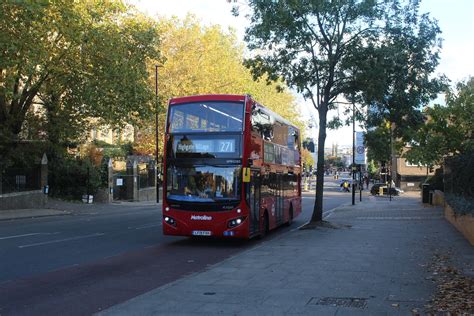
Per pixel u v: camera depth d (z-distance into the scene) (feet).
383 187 194.29
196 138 49.78
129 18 95.76
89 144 146.82
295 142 78.79
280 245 48.03
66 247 46.06
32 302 25.43
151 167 164.25
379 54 60.34
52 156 122.11
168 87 145.48
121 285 29.99
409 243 48.73
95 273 33.73
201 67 151.74
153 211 104.83
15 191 96.43
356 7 61.05
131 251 44.96
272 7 62.90
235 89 160.97
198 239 55.11
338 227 65.72
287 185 71.05
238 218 48.24
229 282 29.60
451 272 32.32
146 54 95.76
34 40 76.64
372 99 64.03
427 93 65.05
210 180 48.88
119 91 90.27
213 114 49.75
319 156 68.44
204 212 48.55
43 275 32.60
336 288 27.68
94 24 85.20
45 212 91.20
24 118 103.09
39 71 82.89
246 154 48.88
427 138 86.63
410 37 62.75
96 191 129.70
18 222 73.87
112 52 86.33
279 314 22.07
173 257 42.34
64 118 104.99
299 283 29.19
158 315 22.18
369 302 24.22
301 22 62.49
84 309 24.08
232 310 22.90
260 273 32.63
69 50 85.35
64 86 95.30
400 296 25.49
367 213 94.17
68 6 77.87
